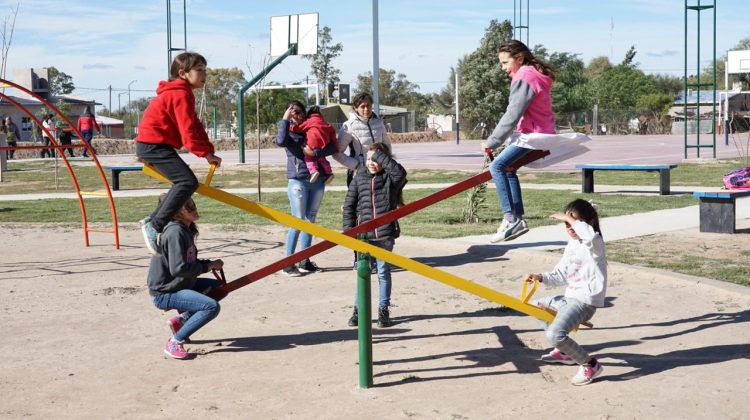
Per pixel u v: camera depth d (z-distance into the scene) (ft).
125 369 19.03
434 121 286.46
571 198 53.88
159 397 17.01
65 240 41.01
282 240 39.78
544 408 15.90
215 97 254.06
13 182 82.79
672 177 70.74
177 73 18.20
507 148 19.65
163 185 77.20
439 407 16.07
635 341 20.66
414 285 28.50
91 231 40.27
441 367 18.81
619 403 16.10
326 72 256.73
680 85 360.48
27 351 20.58
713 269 28.60
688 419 15.15
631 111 233.35
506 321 23.11
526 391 16.99
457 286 18.30
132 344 21.20
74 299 26.68
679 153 107.24
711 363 18.60
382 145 23.22
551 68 19.74
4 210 55.52
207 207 55.67
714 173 73.31
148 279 20.03
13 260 34.81
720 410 15.57
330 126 30.01
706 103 229.86
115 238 39.01
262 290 27.96
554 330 17.13
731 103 180.14
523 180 71.26
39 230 44.98
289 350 20.48
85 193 38.37
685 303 24.49
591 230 17.40
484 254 33.96
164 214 18.04
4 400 16.92
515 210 20.10
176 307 19.85
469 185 20.11
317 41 104.83
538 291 26.81
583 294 17.47
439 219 44.91
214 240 39.96
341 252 36.14
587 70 401.90
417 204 19.90
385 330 22.41
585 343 20.63
